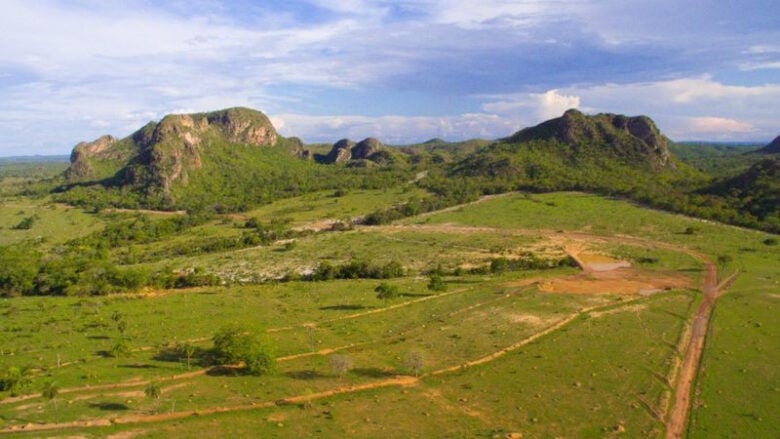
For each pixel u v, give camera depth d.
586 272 113.62
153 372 62.94
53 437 47.28
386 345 72.25
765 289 94.12
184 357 68.06
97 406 53.69
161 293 107.31
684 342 70.06
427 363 65.25
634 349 67.50
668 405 52.94
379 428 49.12
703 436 46.97
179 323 83.31
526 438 46.91
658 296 92.06
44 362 66.69
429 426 49.47
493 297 93.69
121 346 68.31
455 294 97.25
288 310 90.12
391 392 57.44
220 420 51.03
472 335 74.56
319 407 53.88
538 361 64.69
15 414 51.88
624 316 81.12
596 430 48.16
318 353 69.88
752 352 66.00
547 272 114.50
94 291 108.38
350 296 98.31
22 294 112.50
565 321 79.50
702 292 94.06
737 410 51.47
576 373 60.81
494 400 54.69
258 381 60.47
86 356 68.56
